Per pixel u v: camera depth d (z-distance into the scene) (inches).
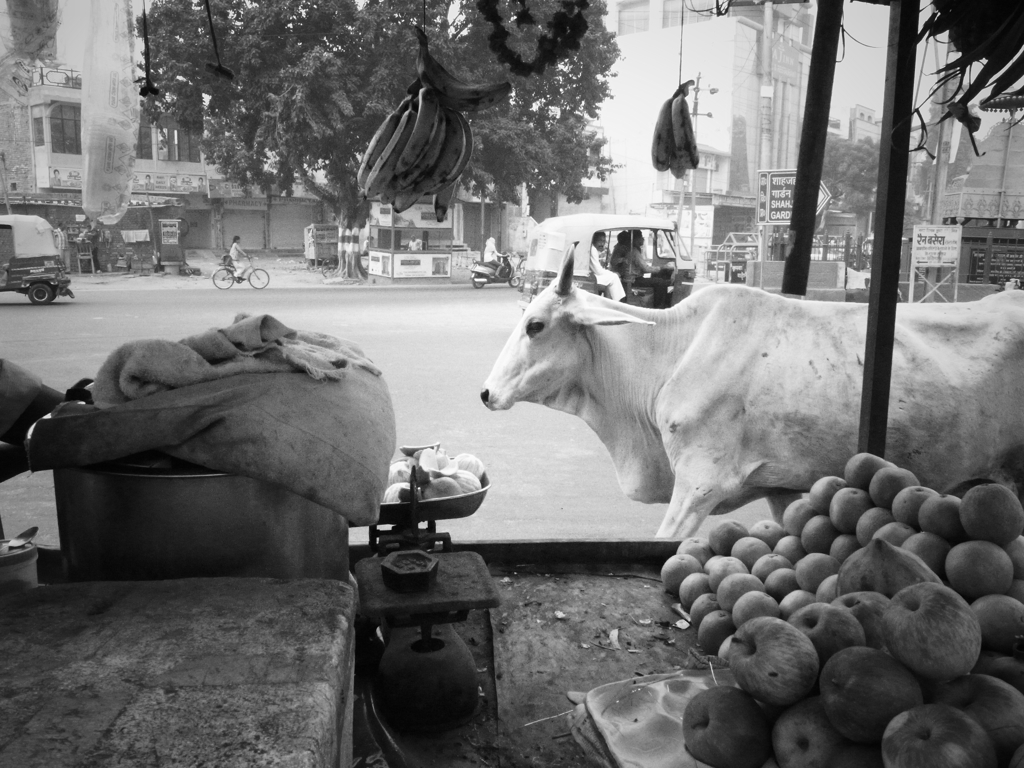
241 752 50.0
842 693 61.4
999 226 623.8
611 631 109.4
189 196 1449.3
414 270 1115.3
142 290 982.4
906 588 66.1
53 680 58.1
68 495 80.5
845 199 1731.1
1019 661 68.3
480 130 1003.9
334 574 91.0
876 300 126.3
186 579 75.5
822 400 141.3
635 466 165.0
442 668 88.5
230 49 880.9
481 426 331.0
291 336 98.0
